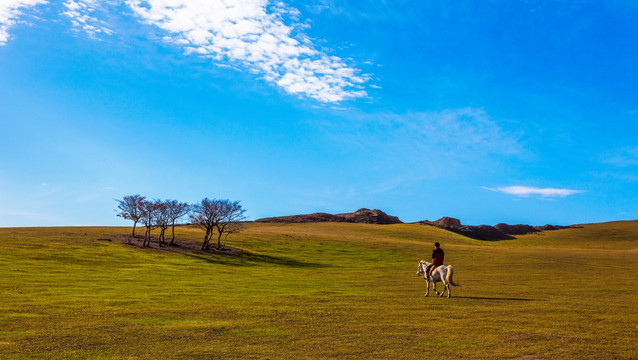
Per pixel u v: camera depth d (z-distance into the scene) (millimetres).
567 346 12977
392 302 23656
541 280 37188
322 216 180375
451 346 13266
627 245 143500
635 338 13984
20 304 22281
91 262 49375
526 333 14797
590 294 26688
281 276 43812
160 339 14750
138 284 33438
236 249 73562
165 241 75562
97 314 19766
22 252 51344
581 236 174125
